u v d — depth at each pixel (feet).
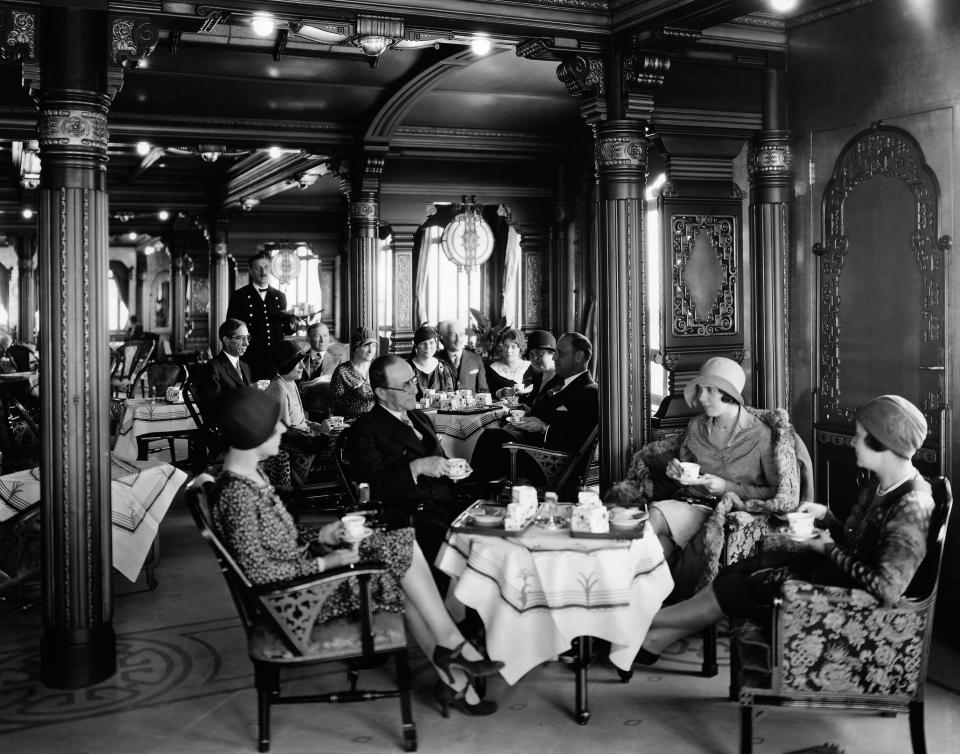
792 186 19.24
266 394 11.99
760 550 13.24
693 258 19.35
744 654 11.12
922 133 16.38
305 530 13.10
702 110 18.76
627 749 11.78
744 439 15.17
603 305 18.47
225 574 12.03
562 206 35.35
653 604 13.00
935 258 16.21
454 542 13.01
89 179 14.11
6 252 72.79
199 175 48.52
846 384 18.15
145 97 28.25
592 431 19.48
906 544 10.69
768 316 19.42
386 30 16.01
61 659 13.93
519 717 12.76
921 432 11.23
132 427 27.37
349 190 32.53
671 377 19.31
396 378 16.98
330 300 57.00
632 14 16.98
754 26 18.70
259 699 11.82
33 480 16.53
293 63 24.75
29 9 13.75
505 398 26.20
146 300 81.56
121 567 16.85
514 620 12.35
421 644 13.16
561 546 12.31
